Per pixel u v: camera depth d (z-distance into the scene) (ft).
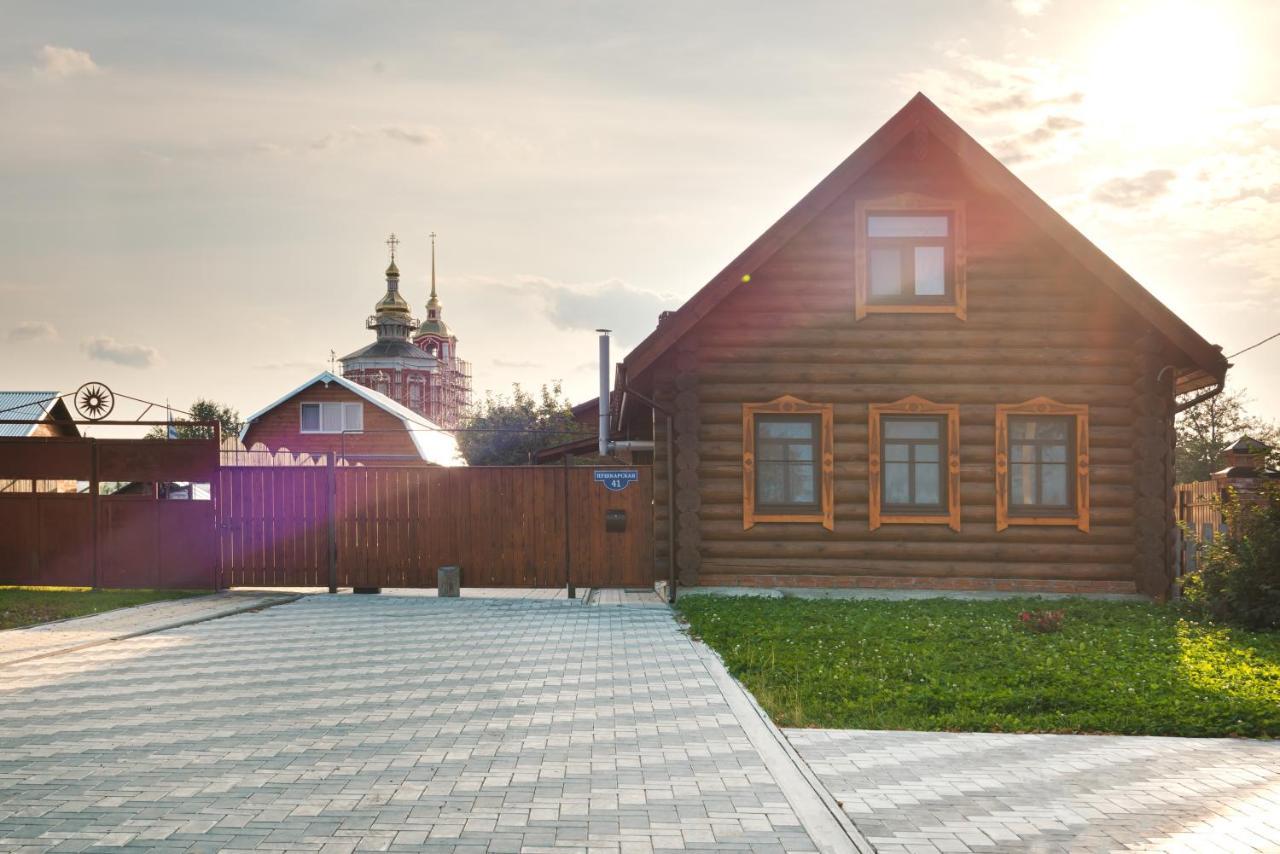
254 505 57.26
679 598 51.11
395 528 57.00
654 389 55.21
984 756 23.31
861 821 18.70
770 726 25.57
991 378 54.19
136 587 57.06
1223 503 46.65
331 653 36.42
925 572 53.88
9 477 57.11
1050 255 54.39
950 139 52.08
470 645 38.29
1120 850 17.31
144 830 17.75
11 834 17.53
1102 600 51.52
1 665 33.63
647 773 21.36
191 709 27.22
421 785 20.43
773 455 54.75
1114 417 54.29
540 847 17.04
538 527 56.54
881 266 55.11
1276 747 24.43
